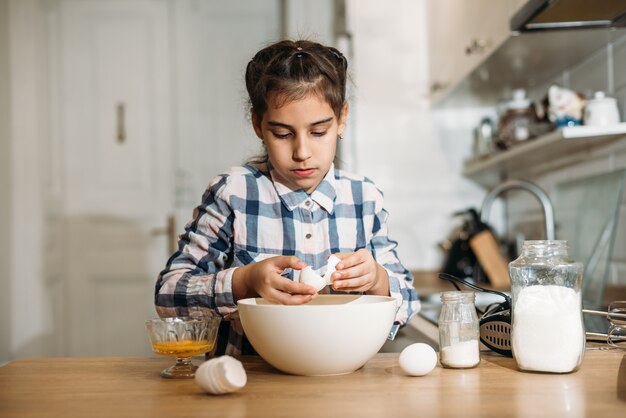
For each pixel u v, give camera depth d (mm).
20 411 723
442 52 2566
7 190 2963
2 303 2936
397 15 2820
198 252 1253
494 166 2539
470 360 940
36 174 2979
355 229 1330
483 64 2117
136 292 3002
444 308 968
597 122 1748
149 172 3014
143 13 3031
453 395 781
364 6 2818
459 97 2602
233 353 1323
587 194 2035
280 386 842
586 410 705
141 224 3010
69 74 3010
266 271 983
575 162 2174
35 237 2969
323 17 2953
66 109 3006
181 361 957
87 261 2994
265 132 1119
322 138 1101
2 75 2973
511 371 926
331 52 1230
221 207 1283
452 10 2406
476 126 2797
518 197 2691
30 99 2982
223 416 697
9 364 1015
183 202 3014
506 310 1073
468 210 2648
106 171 3010
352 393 798
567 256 938
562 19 1683
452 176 2818
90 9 3023
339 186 1350
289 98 1060
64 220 2994
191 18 3031
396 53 2816
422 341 1353
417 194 2812
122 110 3016
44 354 2951
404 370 898
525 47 1928
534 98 2461
